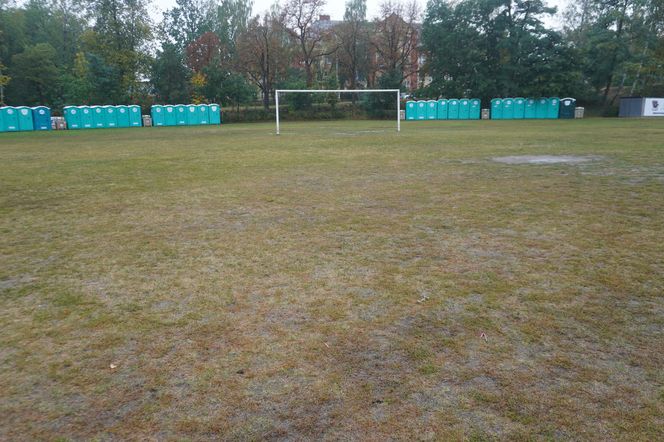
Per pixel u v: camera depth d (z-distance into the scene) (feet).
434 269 16.30
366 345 11.28
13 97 184.24
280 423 8.61
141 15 165.78
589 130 88.79
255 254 18.17
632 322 12.29
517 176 35.76
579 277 15.37
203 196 29.84
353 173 38.27
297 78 177.17
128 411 9.05
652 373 10.00
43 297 14.51
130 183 35.40
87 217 24.86
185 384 9.87
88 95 159.12
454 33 168.14
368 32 185.37
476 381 9.78
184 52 185.37
